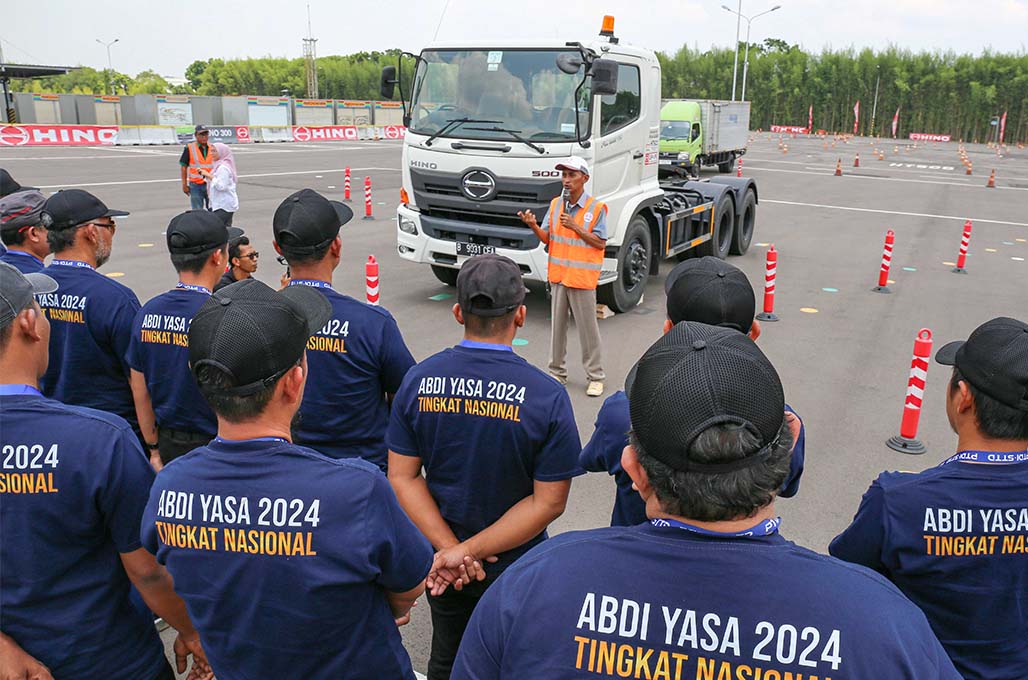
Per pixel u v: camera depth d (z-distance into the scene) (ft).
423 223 26.89
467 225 25.94
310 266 10.02
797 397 21.30
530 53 24.86
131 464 6.31
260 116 151.12
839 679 3.46
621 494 8.05
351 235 44.11
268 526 5.42
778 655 3.53
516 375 8.21
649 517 4.17
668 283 8.50
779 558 3.78
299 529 5.40
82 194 10.83
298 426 9.88
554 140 24.30
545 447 8.22
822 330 27.76
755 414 3.83
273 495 5.45
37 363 6.57
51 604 6.18
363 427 10.20
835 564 3.81
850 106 225.76
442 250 26.63
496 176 24.95
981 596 6.13
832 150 144.66
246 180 66.85
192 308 10.21
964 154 130.82
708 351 4.02
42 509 5.98
